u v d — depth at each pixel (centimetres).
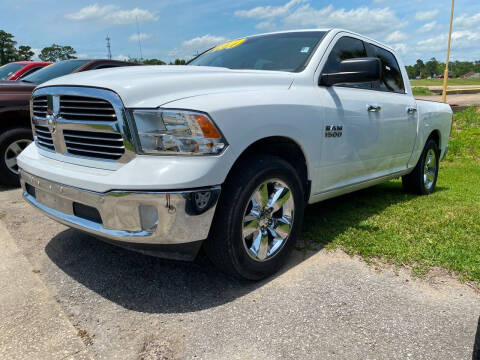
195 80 252
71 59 648
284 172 273
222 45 416
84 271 284
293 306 240
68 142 262
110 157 240
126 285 265
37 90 291
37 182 272
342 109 326
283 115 269
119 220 225
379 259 300
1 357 194
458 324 222
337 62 345
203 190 224
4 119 502
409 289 258
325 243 331
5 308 236
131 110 226
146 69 276
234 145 236
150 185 215
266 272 271
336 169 333
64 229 363
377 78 295
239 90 262
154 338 211
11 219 388
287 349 202
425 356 197
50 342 207
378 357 196
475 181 604
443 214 400
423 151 486
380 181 418
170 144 221
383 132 383
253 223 258
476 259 294
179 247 229
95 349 202
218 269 287
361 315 230
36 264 294
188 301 246
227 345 205
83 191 234
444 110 534
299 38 357
